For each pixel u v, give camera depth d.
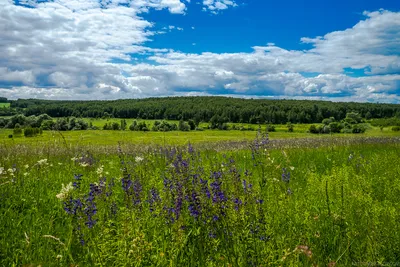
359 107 136.38
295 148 18.06
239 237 3.94
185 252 4.10
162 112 148.50
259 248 3.85
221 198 4.38
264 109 121.56
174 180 5.76
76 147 14.96
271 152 14.88
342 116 124.12
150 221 4.78
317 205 5.53
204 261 3.80
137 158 9.20
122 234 3.89
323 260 3.85
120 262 3.51
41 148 14.22
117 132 48.00
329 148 17.70
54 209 6.02
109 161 11.99
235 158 11.62
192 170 7.09
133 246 3.55
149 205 5.17
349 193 5.70
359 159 11.29
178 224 4.20
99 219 4.74
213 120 116.44
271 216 4.79
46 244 4.37
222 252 3.88
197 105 157.12
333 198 5.75
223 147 19.38
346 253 3.92
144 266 3.65
